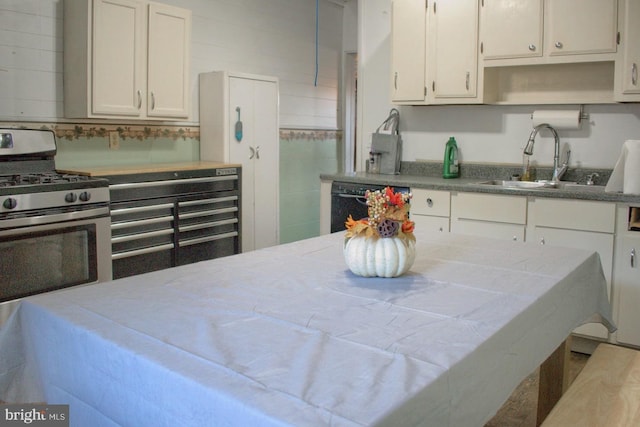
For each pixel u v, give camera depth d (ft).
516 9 12.39
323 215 14.83
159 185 12.69
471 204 12.34
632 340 10.70
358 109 16.17
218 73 15.10
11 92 12.00
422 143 15.20
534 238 11.60
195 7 15.65
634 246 10.52
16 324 5.27
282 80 18.76
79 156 13.16
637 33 11.17
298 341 4.31
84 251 10.93
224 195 14.37
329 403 3.32
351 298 5.46
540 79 13.23
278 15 18.38
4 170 11.35
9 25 11.89
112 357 4.19
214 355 4.00
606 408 5.56
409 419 3.42
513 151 13.85
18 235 9.81
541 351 5.68
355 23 20.92
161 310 5.02
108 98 12.41
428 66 13.67
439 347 4.24
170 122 15.06
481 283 6.05
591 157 12.80
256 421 3.21
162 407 3.80
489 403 4.51
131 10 12.64
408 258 6.18
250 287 5.81
